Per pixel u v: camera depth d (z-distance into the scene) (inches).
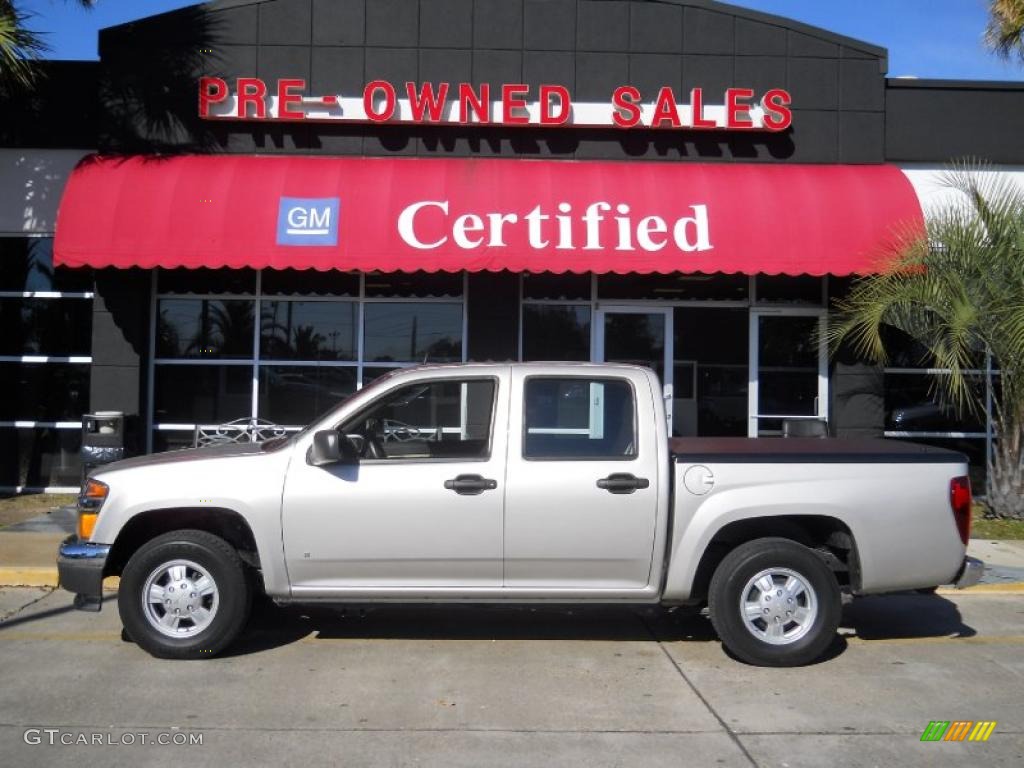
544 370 277.0
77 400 538.0
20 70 494.3
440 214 466.9
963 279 441.7
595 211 472.1
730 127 508.1
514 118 506.3
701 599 283.4
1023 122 526.3
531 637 302.8
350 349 524.4
